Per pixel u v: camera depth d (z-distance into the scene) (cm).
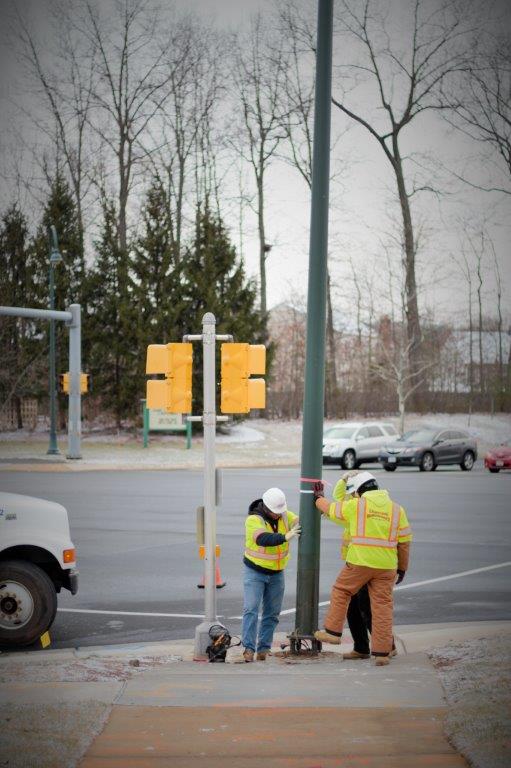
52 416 4578
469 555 1822
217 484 1095
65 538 1143
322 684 813
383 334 6925
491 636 1084
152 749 608
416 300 6638
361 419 6594
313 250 1075
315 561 1075
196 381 5562
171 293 5662
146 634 1191
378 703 733
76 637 1175
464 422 6500
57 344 5825
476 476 3884
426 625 1223
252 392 1120
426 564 1722
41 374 5859
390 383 6894
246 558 1070
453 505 2689
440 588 1495
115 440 5419
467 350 8169
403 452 4234
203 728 658
